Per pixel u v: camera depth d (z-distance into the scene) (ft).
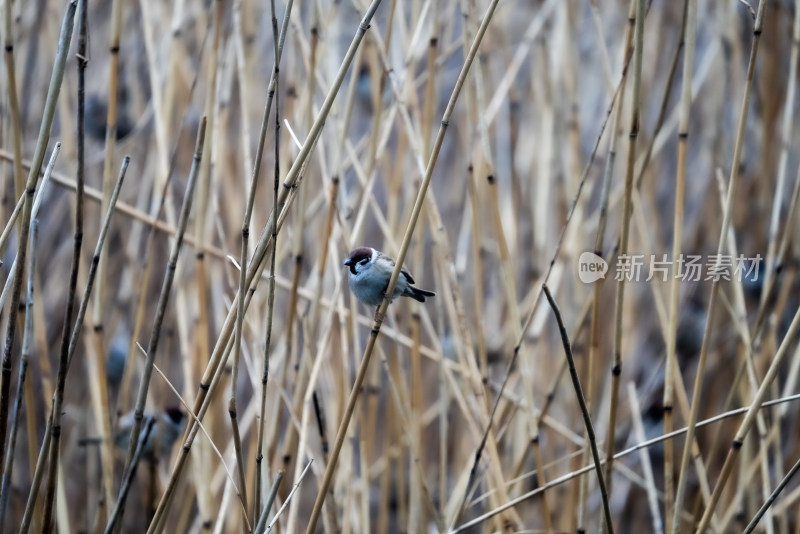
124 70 30.99
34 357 29.40
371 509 30.71
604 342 29.78
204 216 19.83
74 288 13.98
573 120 24.18
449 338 29.09
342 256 23.26
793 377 20.36
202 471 19.58
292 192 14.10
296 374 21.57
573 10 24.57
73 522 28.76
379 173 33.35
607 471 16.83
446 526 20.27
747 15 29.35
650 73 28.94
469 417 19.61
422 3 23.36
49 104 13.92
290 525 17.58
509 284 19.40
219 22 19.85
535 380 26.16
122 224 29.25
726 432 28.07
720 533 19.47
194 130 29.32
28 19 28.12
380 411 31.65
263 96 29.63
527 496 17.33
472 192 19.93
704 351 16.08
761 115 27.14
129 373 20.79
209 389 14.47
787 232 18.84
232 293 23.30
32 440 17.72
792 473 14.80
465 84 21.04
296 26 21.09
